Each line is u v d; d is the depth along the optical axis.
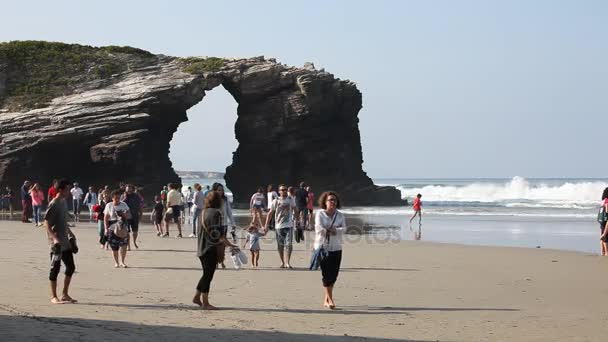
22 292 13.86
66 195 12.70
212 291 15.01
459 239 32.81
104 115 59.81
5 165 57.88
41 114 60.00
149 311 12.06
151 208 57.50
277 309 12.84
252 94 68.50
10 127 59.34
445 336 10.70
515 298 14.94
